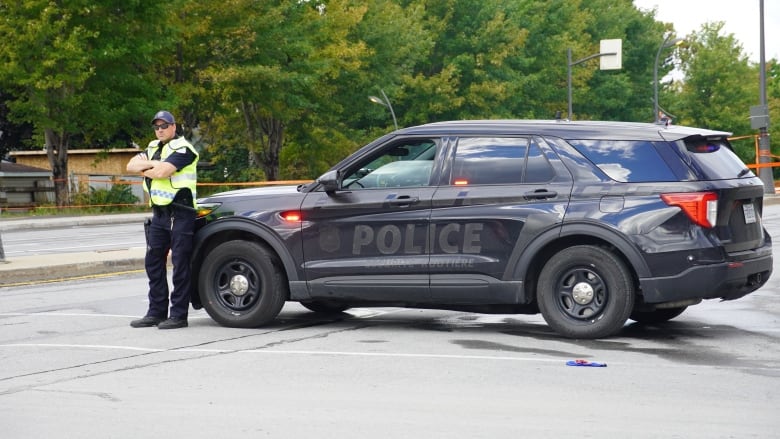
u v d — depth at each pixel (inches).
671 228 366.0
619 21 3575.3
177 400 283.6
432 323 430.9
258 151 2190.0
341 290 404.8
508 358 341.7
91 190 1987.0
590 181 378.3
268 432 247.0
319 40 2025.1
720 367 323.0
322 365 333.1
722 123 3272.6
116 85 1815.9
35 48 1657.2
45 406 278.4
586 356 344.8
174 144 421.4
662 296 366.6
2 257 655.1
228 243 419.8
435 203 394.0
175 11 1846.7
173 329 419.8
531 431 245.1
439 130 403.9
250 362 340.5
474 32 2645.2
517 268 382.6
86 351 367.6
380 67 2215.8
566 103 3157.0
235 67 1865.2
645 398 279.6
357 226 402.9
